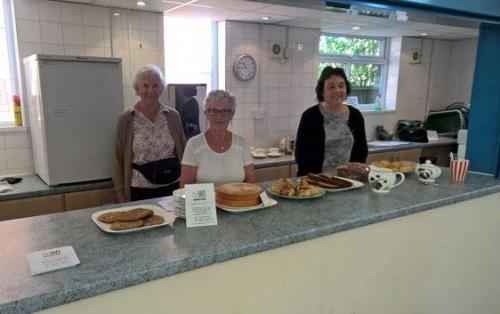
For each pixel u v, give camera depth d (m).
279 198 1.62
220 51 3.66
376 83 5.09
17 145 2.79
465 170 1.96
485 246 2.06
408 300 1.76
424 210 1.62
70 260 1.02
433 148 4.59
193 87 3.18
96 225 1.29
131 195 2.41
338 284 1.46
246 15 3.29
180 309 1.10
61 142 2.49
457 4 1.76
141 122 2.40
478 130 2.15
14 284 0.91
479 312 2.16
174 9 3.03
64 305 0.91
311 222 1.36
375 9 1.65
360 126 2.32
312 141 2.23
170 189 2.45
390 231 1.58
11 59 2.81
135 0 2.71
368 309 1.60
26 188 2.50
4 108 2.87
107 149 2.67
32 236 1.20
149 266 1.01
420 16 1.81
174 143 2.49
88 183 2.65
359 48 4.88
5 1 2.73
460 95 5.22
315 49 4.13
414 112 5.16
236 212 1.42
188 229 1.27
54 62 2.39
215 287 1.15
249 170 1.90
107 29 2.94
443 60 5.22
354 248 1.47
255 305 1.25
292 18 3.43
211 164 1.80
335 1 1.52
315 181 1.81
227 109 1.77
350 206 1.54
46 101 2.40
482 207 1.96
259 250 1.19
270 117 3.98
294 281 1.33
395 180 1.77
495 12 1.91
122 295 0.99
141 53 3.12
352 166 1.96
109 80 2.60
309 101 4.20
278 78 3.95
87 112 2.55
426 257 1.76
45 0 2.69
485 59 2.08
